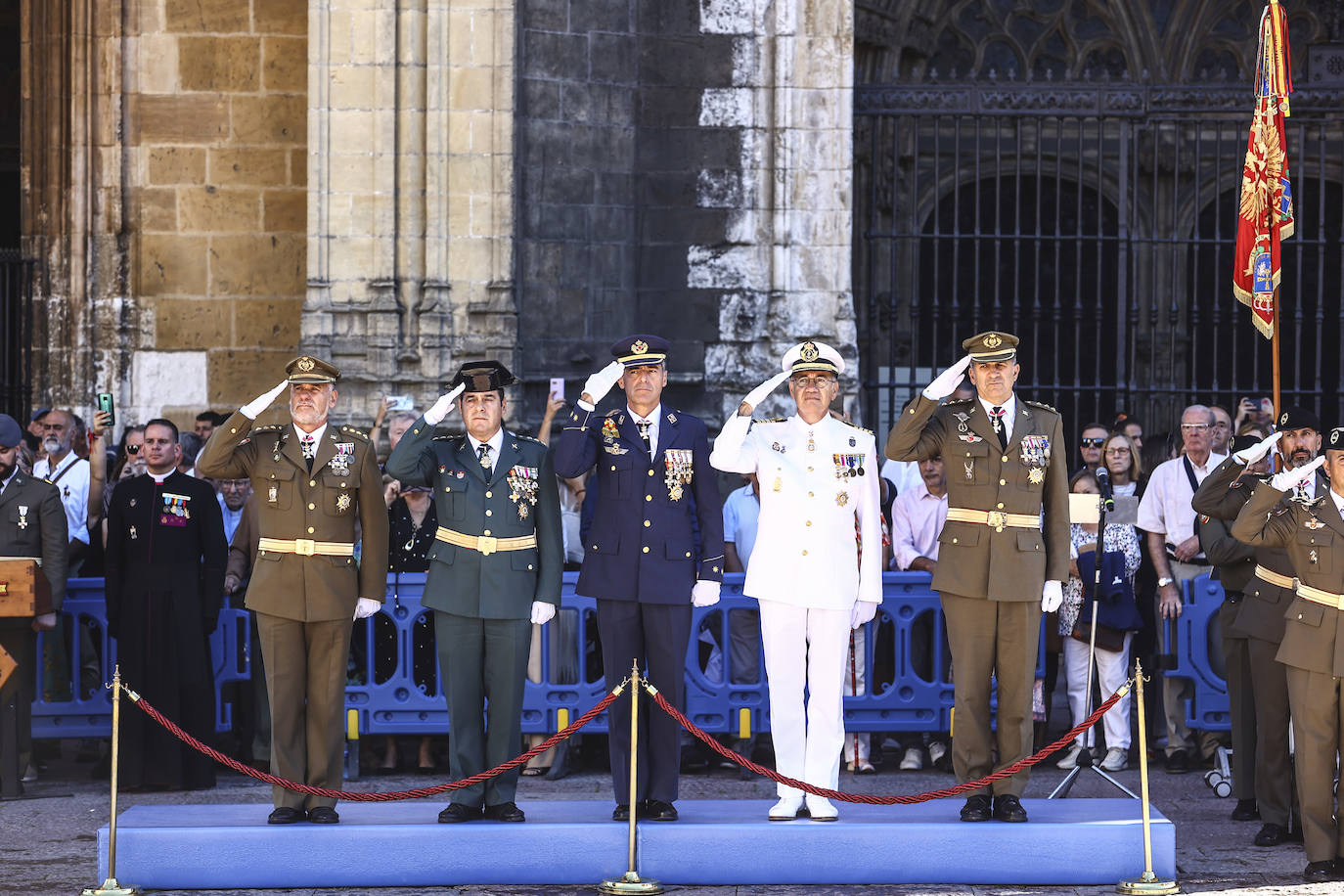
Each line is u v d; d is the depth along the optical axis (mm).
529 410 18938
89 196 20359
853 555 11289
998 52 24078
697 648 14344
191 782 13969
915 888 10906
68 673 14641
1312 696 11008
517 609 11305
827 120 19484
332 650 11352
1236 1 23922
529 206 19000
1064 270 24000
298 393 11406
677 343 19719
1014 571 11094
